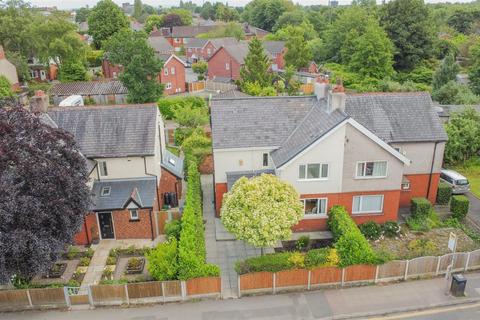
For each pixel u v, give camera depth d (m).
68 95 65.38
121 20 112.25
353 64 79.56
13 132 21.48
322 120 29.52
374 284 23.89
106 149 30.36
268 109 32.75
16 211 19.38
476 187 37.44
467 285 23.64
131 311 22.16
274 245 26.11
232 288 23.84
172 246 23.67
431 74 79.88
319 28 137.75
